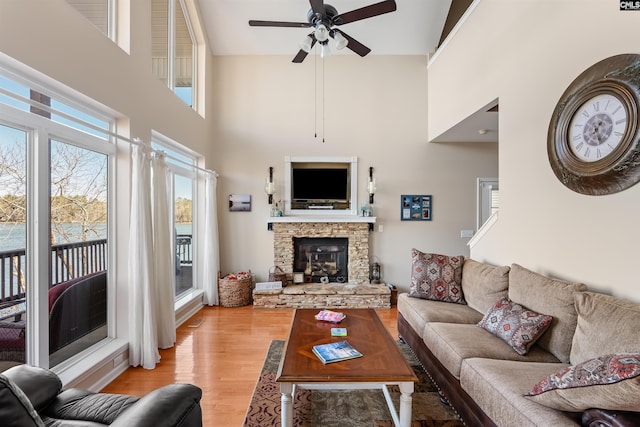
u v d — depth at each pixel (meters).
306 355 1.97
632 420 1.12
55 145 2.23
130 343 2.78
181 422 1.18
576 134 2.15
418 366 2.88
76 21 2.19
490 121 3.91
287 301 4.57
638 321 1.53
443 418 2.12
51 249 2.20
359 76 5.11
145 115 3.09
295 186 5.12
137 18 2.96
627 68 1.81
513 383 1.62
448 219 5.14
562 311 2.00
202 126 4.65
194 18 4.55
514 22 2.83
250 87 5.09
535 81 2.57
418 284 3.31
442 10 4.60
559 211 2.34
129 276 2.78
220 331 3.67
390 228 5.13
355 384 1.79
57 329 2.26
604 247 1.98
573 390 1.25
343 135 5.11
